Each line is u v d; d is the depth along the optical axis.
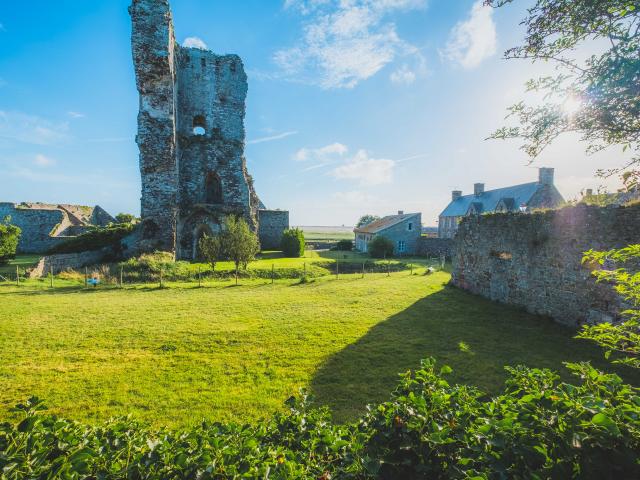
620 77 3.08
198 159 28.06
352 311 10.97
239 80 30.20
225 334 8.77
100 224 44.94
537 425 2.12
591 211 8.25
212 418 5.07
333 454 2.46
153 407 5.39
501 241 11.59
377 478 2.14
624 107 3.16
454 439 2.16
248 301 12.51
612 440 1.92
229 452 2.23
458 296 12.81
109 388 6.01
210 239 19.67
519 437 2.11
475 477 1.84
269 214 37.31
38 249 32.66
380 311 10.94
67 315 10.42
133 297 13.34
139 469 2.12
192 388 6.01
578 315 8.59
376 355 7.36
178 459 2.14
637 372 6.21
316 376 6.43
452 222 47.78
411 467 2.18
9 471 1.92
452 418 2.31
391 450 2.22
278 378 6.37
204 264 22.42
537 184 34.66
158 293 14.25
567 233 8.93
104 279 17.69
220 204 27.94
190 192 27.80
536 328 8.99
